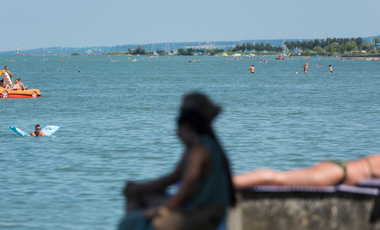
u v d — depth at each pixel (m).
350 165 10.54
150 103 89.44
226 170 8.91
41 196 28.41
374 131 51.78
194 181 8.54
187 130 8.97
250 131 52.41
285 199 10.16
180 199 8.66
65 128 57.47
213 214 8.77
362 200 10.37
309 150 41.44
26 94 102.19
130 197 9.87
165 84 157.88
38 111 77.00
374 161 10.56
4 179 32.44
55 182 31.62
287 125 57.06
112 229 22.92
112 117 68.00
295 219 10.20
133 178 32.59
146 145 44.84
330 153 40.25
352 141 45.81
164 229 8.74
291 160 37.75
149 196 9.69
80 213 25.16
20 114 73.06
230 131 52.47
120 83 165.25
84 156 40.31
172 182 9.24
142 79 193.25
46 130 52.88
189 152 8.76
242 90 124.12
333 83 155.12
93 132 53.75
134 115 70.12
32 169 35.50
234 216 9.96
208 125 9.03
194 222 8.70
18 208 26.02
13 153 42.22
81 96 107.56
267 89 127.12
